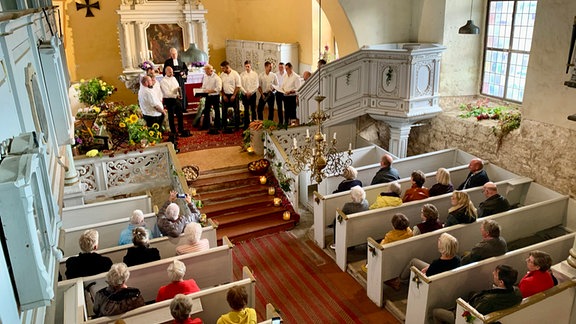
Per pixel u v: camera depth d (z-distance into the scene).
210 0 15.12
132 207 7.44
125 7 12.90
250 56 14.78
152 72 10.46
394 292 6.30
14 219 1.99
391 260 5.94
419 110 9.45
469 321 4.53
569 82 6.73
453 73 10.02
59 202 3.77
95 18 13.74
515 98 9.39
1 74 2.53
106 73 14.27
